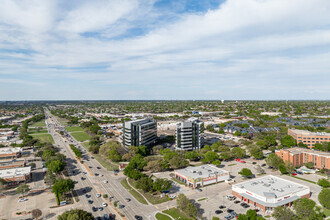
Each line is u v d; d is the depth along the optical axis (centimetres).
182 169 19075
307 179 18175
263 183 15712
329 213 12762
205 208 13525
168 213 12925
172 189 16350
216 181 17588
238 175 19288
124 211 13225
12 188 16888
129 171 18188
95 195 15462
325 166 19750
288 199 13812
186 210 12181
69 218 10425
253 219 11694
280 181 16138
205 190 16162
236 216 12438
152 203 14238
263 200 13412
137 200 14675
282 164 19662
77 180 18338
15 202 14488
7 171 18738
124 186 17062
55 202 14450
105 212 13138
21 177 17712
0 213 13088
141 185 15388
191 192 15825
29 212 13138
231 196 14875
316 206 13488
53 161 19888
